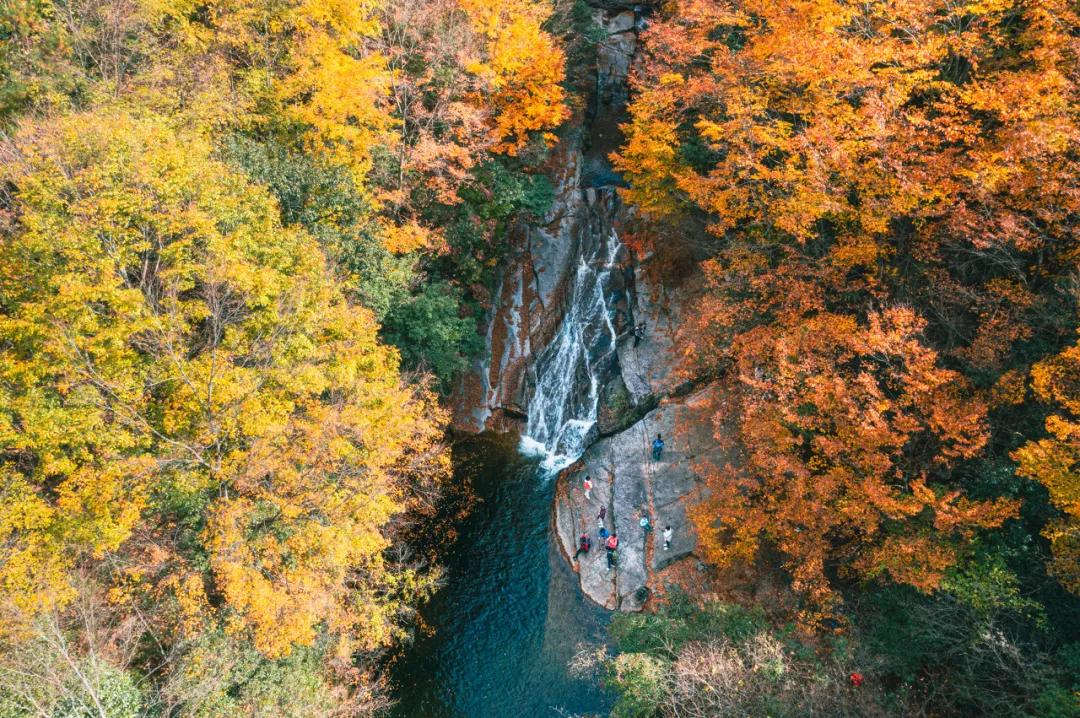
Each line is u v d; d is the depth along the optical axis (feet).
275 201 52.54
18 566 40.27
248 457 47.26
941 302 56.59
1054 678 42.83
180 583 47.85
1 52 60.23
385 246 71.05
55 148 45.73
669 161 81.61
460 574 76.89
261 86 65.82
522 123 92.22
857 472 55.01
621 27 134.41
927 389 47.91
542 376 104.83
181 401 46.68
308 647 54.08
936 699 50.85
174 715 43.24
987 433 49.75
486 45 79.05
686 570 72.64
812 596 57.41
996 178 45.34
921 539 49.29
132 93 58.29
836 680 48.65
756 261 70.18
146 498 46.16
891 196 51.75
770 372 63.10
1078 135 41.86
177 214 45.78
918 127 53.21
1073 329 47.26
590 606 72.90
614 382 97.04
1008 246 53.01
